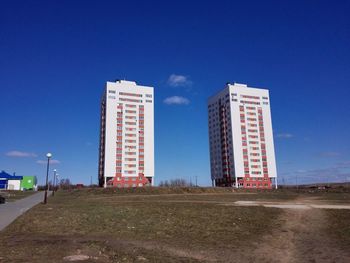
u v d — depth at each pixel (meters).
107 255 12.48
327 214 26.91
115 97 120.50
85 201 45.38
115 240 15.82
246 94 132.62
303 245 15.52
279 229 20.09
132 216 24.64
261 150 130.00
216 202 42.62
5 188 106.81
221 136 135.00
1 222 21.33
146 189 85.81
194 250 14.08
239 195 70.19
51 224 20.62
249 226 20.98
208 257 12.88
